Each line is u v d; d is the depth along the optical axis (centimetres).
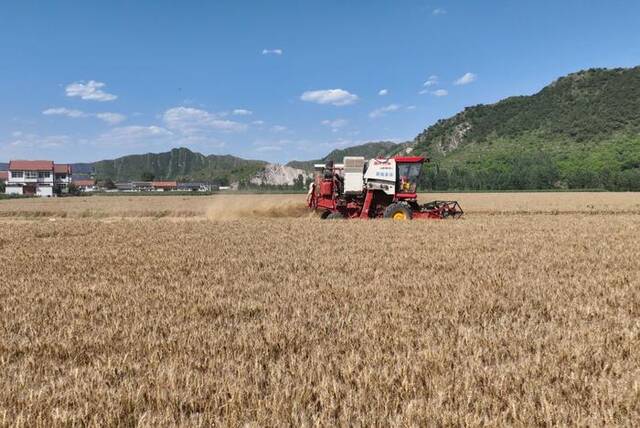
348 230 1958
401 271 1059
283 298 805
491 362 506
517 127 18638
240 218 2891
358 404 397
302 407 396
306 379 452
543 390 417
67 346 553
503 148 17088
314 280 955
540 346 543
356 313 701
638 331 585
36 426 374
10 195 8231
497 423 362
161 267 1142
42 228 2198
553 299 780
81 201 5422
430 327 615
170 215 3575
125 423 378
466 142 19525
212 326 632
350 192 2538
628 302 759
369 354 507
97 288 901
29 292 873
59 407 396
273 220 2552
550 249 1392
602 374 461
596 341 552
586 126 16362
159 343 559
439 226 2103
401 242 1568
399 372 457
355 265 1137
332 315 694
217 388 429
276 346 551
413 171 2539
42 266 1175
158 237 1797
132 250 1441
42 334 607
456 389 420
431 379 444
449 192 8425
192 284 935
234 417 376
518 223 2267
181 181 19438
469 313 699
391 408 397
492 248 1423
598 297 800
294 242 1608
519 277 965
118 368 482
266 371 480
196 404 407
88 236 1855
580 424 361
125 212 3631
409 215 2480
